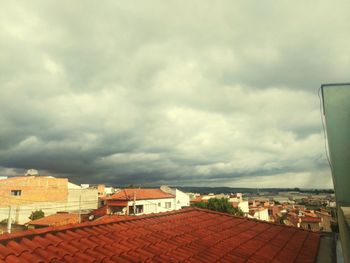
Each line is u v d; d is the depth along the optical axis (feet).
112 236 24.38
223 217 45.50
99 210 164.96
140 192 173.37
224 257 24.76
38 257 17.40
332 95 17.70
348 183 16.47
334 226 38.52
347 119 17.20
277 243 32.78
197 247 26.02
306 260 27.94
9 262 16.12
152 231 28.53
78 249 19.90
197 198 261.24
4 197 167.32
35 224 121.80
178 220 36.88
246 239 32.60
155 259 20.94
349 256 15.19
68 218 127.13
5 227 129.39
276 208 289.33
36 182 177.68
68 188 201.16
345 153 16.84
